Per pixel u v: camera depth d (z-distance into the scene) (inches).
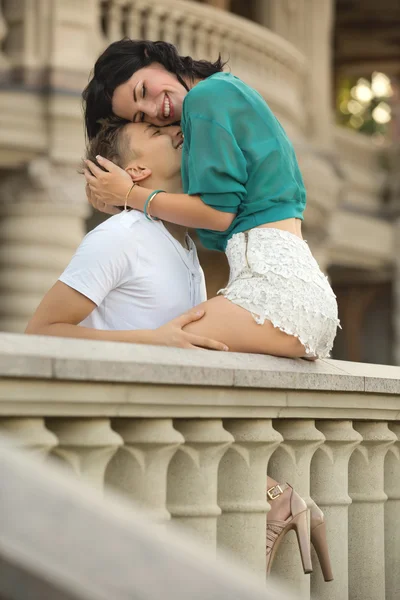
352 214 1155.9
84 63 637.3
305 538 172.9
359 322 1359.5
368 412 192.2
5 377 121.2
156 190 185.9
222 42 737.0
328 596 189.0
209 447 155.9
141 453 146.5
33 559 68.2
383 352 1344.7
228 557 164.1
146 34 681.6
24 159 636.7
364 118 1598.2
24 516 71.0
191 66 200.5
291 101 818.8
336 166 919.7
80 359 127.6
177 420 155.0
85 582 68.1
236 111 182.5
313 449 182.1
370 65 1457.9
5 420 127.4
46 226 644.1
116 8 663.8
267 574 171.0
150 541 73.0
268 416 165.5
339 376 175.9
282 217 184.4
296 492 179.0
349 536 200.5
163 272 183.6
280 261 178.5
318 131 975.0
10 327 645.9
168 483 155.6
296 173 190.5
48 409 128.7
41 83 633.0
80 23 639.1
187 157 186.7
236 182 181.8
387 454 210.1
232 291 177.3
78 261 176.9
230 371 151.0
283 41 796.6
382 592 201.8
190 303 189.3
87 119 204.1
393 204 1211.9
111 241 178.1
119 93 196.7
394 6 1318.9
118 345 138.9
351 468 201.3
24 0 631.8
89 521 72.1
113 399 135.6
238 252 182.4
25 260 645.3
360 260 1194.6
